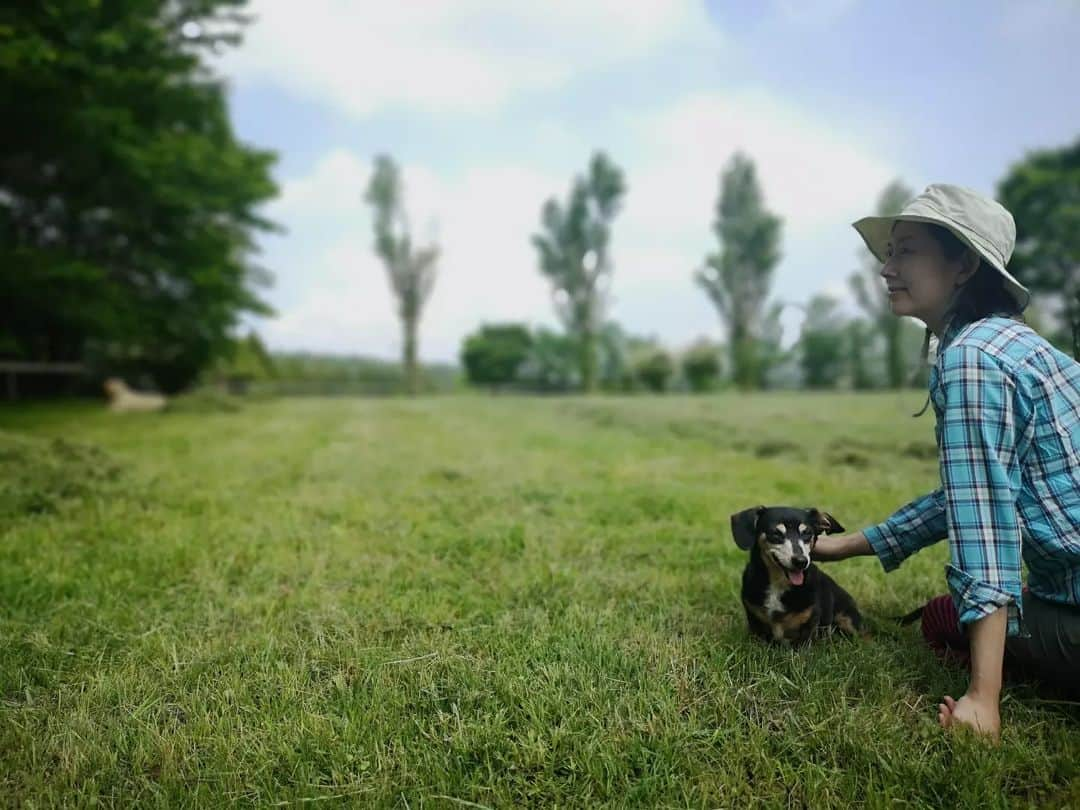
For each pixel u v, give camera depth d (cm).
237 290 2091
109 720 213
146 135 1571
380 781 183
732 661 248
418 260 4150
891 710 213
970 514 201
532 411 1744
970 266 215
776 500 541
